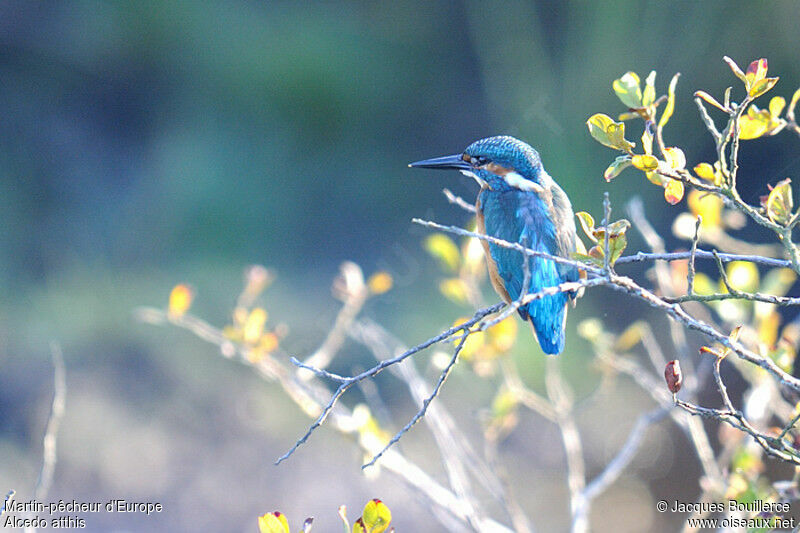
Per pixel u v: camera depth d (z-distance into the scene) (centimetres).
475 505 622
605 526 1144
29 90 1914
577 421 1243
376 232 1734
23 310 1480
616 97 1645
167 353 1405
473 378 1287
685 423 614
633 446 601
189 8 1930
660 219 1522
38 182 1783
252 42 1916
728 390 1173
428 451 1230
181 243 1694
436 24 1939
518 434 1262
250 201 1764
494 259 611
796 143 1497
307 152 1867
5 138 1847
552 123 1670
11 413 1284
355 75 1892
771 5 1546
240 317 652
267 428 1287
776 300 390
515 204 613
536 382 1255
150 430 1283
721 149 409
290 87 1875
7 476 1184
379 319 1471
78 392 1316
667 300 408
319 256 1680
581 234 968
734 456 548
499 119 1805
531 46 1780
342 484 1204
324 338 1432
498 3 1800
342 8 1970
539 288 585
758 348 525
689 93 1620
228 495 1192
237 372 1373
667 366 390
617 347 698
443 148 1880
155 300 1523
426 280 1566
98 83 1945
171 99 1941
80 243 1667
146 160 1861
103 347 1414
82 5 1942
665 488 1178
